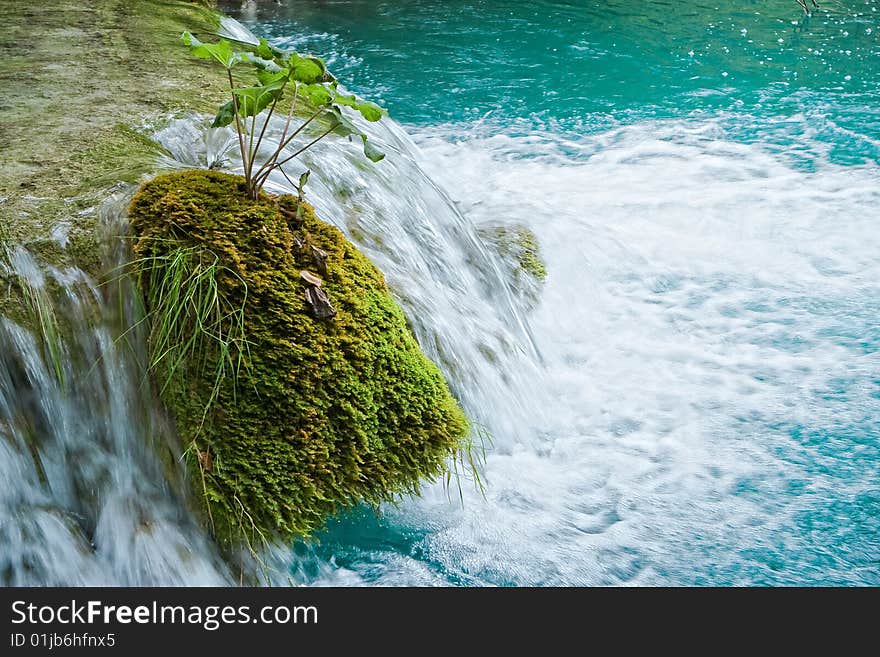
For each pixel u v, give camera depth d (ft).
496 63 30.30
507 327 14.75
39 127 14.16
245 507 9.73
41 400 9.98
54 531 9.75
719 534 11.14
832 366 14.51
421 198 15.53
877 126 24.12
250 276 10.26
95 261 10.37
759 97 26.68
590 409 13.67
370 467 10.48
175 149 14.15
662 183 21.18
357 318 10.86
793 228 18.95
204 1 29.73
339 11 37.24
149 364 10.10
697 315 16.21
